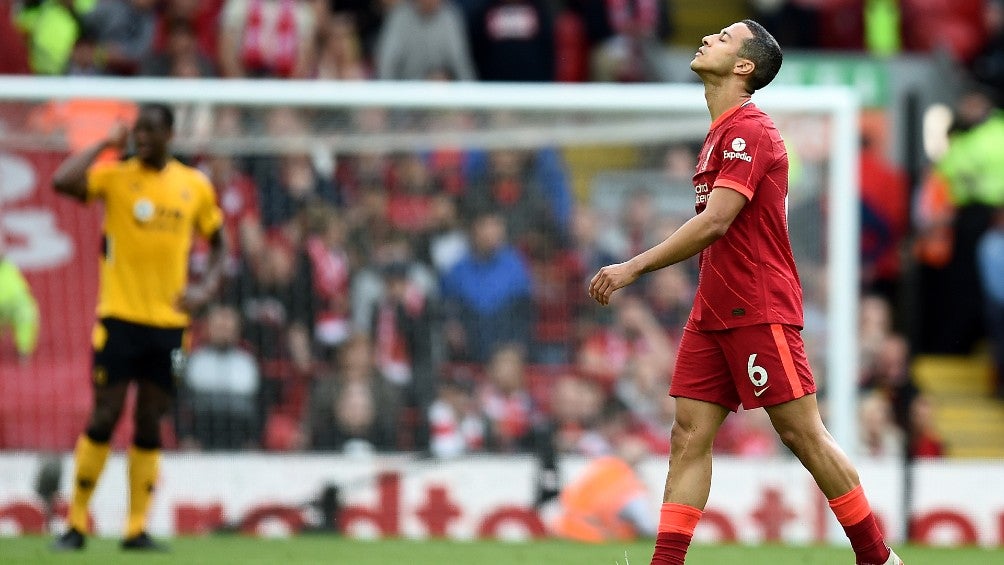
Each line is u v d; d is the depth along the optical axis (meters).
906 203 46.41
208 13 46.84
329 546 30.50
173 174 27.80
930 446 41.62
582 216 39.09
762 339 19.22
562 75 49.81
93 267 37.34
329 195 38.16
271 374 37.31
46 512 34.25
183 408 36.84
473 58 48.84
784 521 35.84
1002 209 47.88
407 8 46.12
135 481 28.02
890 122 52.00
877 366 41.94
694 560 28.38
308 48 44.94
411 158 38.56
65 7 44.19
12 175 36.91
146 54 43.53
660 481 35.53
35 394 37.00
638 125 39.19
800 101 37.97
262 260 37.53
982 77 53.59
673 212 39.31
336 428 37.44
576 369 38.56
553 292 38.81
